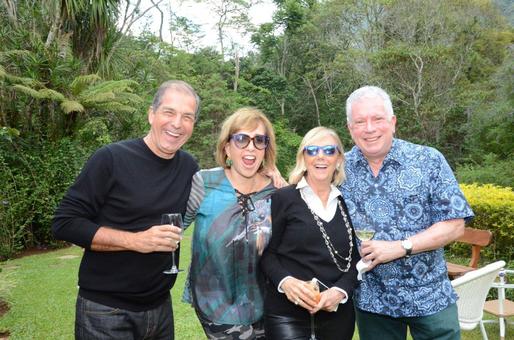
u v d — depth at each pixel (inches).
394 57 968.3
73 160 354.9
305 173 98.4
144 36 966.4
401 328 102.7
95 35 400.2
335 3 1213.7
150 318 94.2
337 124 1266.0
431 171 95.0
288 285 90.1
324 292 90.4
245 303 97.9
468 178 601.0
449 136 984.9
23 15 382.0
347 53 1091.9
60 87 355.6
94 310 89.7
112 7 407.5
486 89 906.1
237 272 97.2
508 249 233.1
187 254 311.1
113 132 446.3
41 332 173.5
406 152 96.7
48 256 317.4
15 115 352.2
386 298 96.5
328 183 97.3
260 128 99.0
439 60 948.6
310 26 1301.7
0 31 355.6
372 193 97.5
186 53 1205.1
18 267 279.6
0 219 311.0
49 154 344.8
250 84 1254.9
